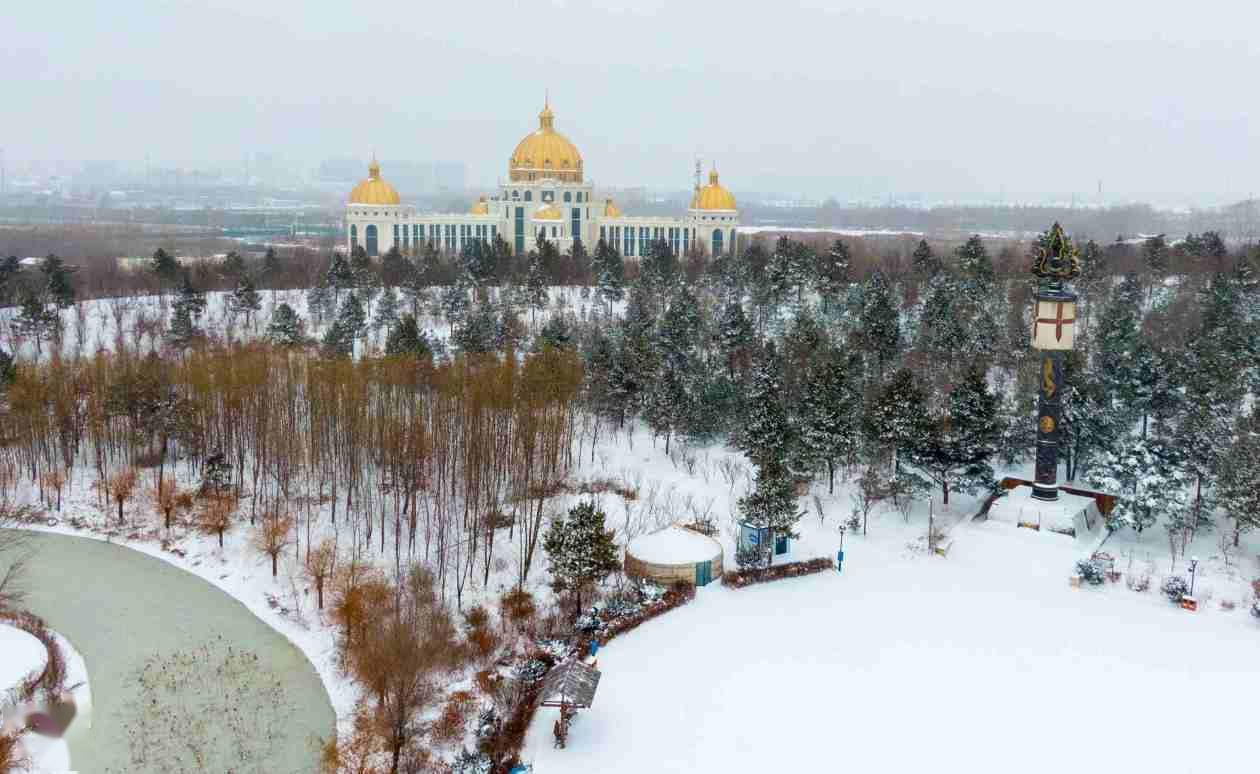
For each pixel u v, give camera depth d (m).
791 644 62.12
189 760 53.16
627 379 102.06
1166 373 94.81
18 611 69.50
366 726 55.12
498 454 86.38
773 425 89.00
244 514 85.38
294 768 52.59
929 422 85.19
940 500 88.62
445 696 58.09
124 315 144.62
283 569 76.12
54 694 59.38
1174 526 78.00
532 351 112.62
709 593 69.94
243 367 91.44
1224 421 85.62
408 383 92.50
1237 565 74.69
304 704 59.06
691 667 59.06
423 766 51.34
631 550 72.62
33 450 95.88
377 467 92.31
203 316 145.12
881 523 83.88
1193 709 54.84
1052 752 50.66
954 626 65.00
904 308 135.12
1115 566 74.94
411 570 71.88
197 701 59.12
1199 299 127.19
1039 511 80.19
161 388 96.62
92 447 100.75
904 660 60.12
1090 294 133.12
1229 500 75.44
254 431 93.31
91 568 78.44
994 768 49.25
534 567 75.12
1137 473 79.56
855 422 90.19
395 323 129.12
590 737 51.59
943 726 52.94
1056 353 80.62
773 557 75.44
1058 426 81.62
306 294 164.00
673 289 142.00
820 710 54.34
